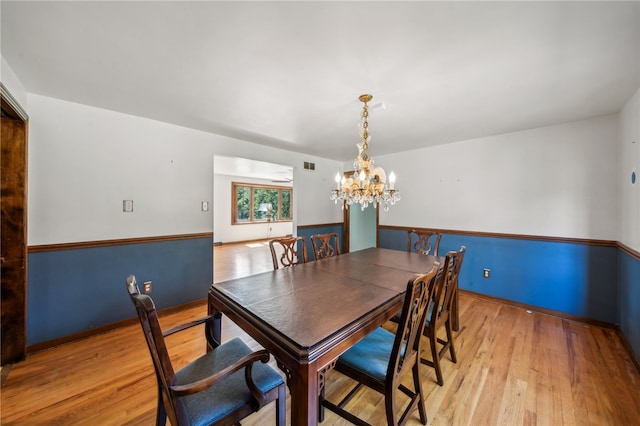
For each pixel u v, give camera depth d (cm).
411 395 146
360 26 131
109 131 250
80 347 224
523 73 177
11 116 194
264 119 271
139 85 198
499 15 123
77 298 237
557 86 196
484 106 234
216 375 95
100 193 247
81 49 152
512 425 146
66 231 230
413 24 130
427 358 212
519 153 312
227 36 140
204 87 200
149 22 129
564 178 282
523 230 311
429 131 312
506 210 323
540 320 279
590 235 269
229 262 571
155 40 144
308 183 463
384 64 166
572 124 277
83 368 195
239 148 354
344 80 187
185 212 303
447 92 206
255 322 126
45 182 220
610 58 158
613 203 255
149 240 276
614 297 256
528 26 131
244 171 678
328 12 122
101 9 120
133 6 119
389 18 125
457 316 251
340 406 145
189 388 91
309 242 467
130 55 159
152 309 87
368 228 602
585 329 258
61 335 228
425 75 180
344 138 345
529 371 193
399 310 156
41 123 217
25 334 206
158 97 219
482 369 196
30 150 213
